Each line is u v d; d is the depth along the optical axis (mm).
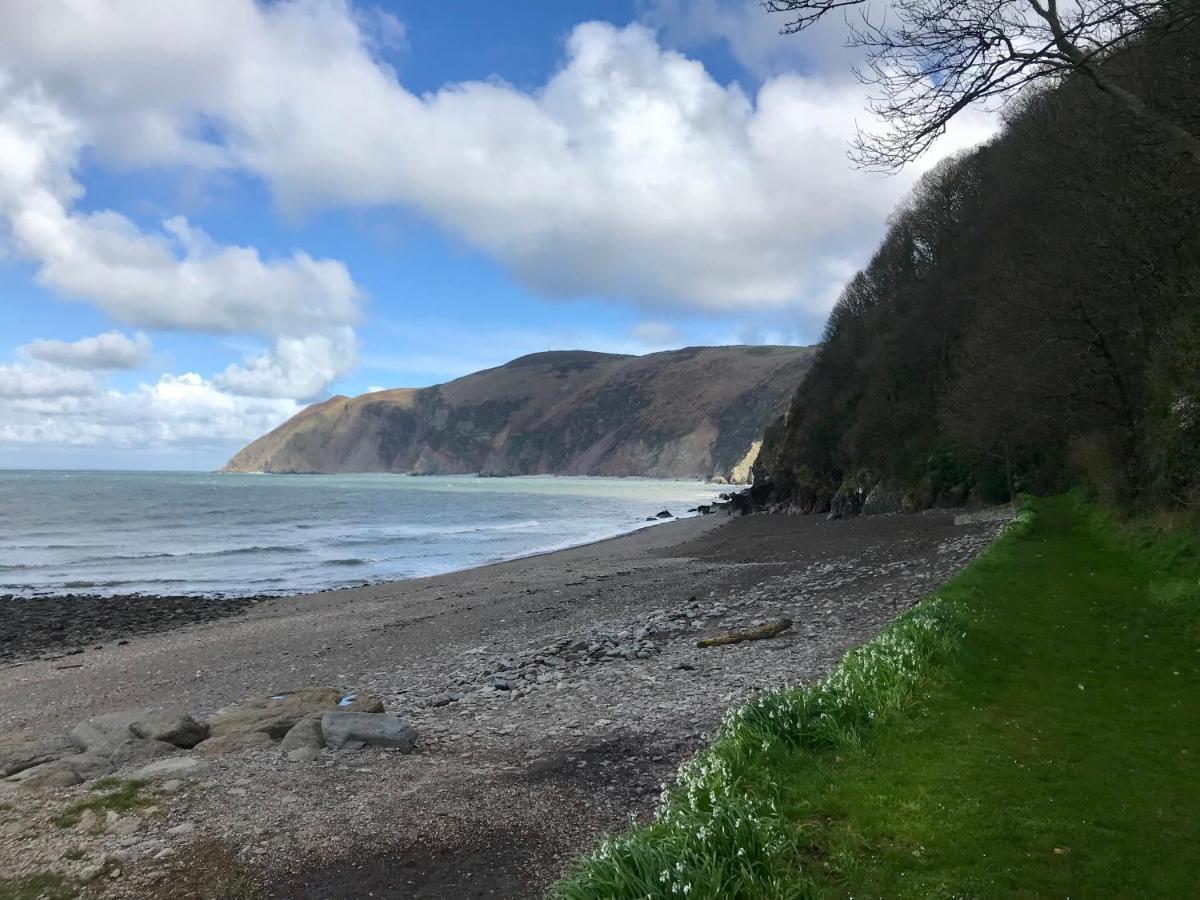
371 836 5836
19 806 6574
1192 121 9016
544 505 105938
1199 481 14500
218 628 24219
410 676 14320
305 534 59594
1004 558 16594
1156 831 4715
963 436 38156
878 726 6586
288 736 8375
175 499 101500
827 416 68750
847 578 20422
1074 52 6805
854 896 4062
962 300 48000
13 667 19891
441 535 59531
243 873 5320
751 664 11344
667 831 4590
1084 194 20953
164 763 7613
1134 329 20734
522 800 6496
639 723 8789
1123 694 7543
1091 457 24453
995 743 6211
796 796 5324
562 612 20922
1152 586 12664
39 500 93188
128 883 5250
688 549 40188
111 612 27750
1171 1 6539
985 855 4445
